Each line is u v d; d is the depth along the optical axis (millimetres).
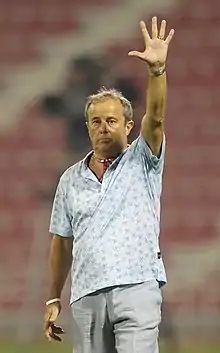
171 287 42750
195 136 47219
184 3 49562
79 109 46719
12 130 47062
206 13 49469
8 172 46312
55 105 47219
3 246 44469
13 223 45062
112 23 49438
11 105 47625
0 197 45781
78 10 49875
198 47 48938
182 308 42094
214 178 46406
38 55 48750
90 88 47062
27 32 49344
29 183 45969
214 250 44312
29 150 46594
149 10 49562
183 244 44719
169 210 45625
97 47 48625
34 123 47031
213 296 42562
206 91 48156
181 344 36844
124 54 48219
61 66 48188
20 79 48188
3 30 49375
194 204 45781
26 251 44281
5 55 48906
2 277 43250
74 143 46469
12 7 49875
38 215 45250
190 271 43469
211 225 45219
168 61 48688
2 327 40594
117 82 46844
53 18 49750
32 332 39875
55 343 35219
